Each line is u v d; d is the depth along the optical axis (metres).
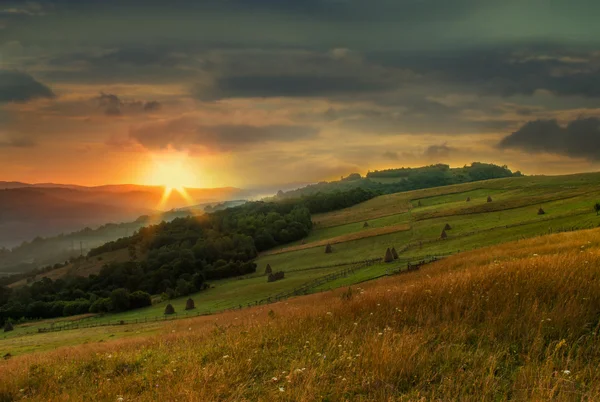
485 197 133.00
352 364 7.85
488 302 10.24
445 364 7.42
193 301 81.12
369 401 6.39
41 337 61.94
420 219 108.06
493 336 8.48
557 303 9.34
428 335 8.80
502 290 10.85
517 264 14.07
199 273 100.69
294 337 10.52
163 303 92.69
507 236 68.12
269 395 6.92
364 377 7.11
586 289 9.88
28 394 9.87
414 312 10.83
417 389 6.64
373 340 8.80
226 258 118.19
